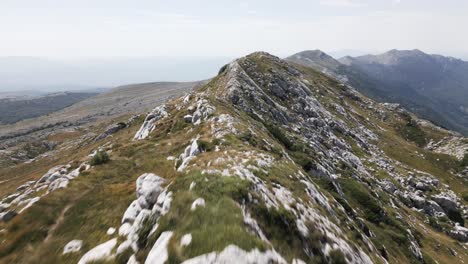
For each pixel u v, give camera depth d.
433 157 149.75
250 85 100.44
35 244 28.38
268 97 103.38
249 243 20.44
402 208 82.12
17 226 30.77
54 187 39.03
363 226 48.16
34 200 34.97
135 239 24.72
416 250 54.84
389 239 53.66
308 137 93.19
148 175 32.91
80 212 32.81
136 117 131.75
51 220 31.67
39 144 197.12
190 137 54.72
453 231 81.69
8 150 185.38
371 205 63.97
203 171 29.52
